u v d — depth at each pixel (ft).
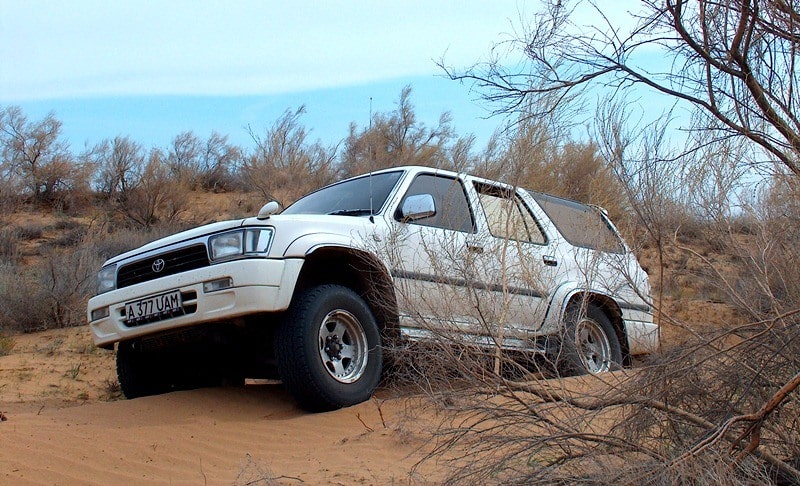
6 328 32.22
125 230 57.62
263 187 62.13
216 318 16.21
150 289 17.17
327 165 61.21
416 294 13.82
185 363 19.94
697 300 12.00
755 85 10.68
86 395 22.52
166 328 17.08
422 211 17.74
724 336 10.14
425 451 13.16
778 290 10.66
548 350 12.05
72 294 33.50
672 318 10.98
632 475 9.02
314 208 20.63
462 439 11.26
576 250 16.85
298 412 16.92
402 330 17.03
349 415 16.10
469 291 11.51
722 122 11.07
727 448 9.48
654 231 11.13
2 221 60.13
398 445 13.67
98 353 28.09
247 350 18.69
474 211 18.01
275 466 13.24
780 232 10.69
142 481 12.53
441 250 13.83
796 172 10.47
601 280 12.91
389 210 18.88
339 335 17.12
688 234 11.33
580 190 12.91
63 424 15.80
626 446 9.69
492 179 13.61
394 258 16.51
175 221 64.34
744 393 9.98
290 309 16.55
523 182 13.16
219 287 16.25
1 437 14.37
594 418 10.19
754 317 10.44
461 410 10.26
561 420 9.98
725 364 10.21
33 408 20.08
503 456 9.87
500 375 10.52
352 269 18.22
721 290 11.09
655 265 11.60
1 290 33.17
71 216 68.85
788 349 9.94
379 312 17.95
